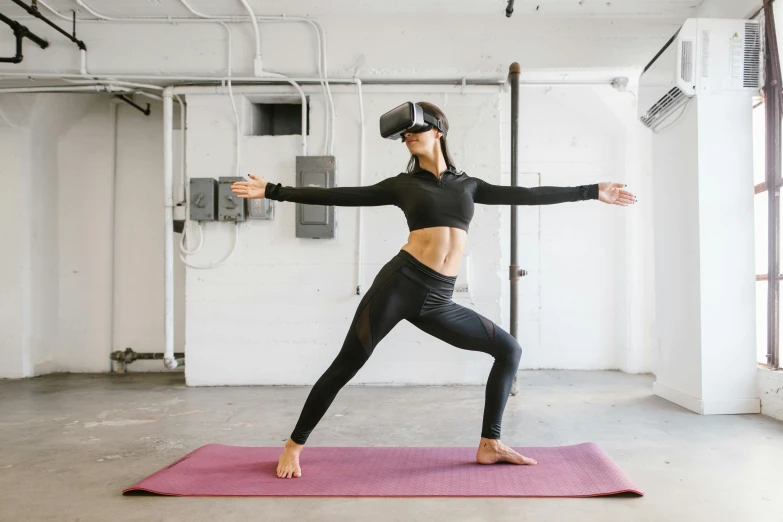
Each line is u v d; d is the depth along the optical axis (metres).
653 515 1.73
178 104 4.82
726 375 3.19
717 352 3.19
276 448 2.52
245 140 4.33
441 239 2.09
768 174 3.20
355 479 2.06
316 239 4.28
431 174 2.17
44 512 1.78
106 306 5.01
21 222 4.72
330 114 4.30
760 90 3.24
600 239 5.10
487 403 2.25
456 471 2.15
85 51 4.19
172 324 4.46
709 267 3.20
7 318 4.71
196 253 4.30
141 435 2.81
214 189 4.27
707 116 3.23
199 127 4.34
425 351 4.21
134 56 4.20
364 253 4.27
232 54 4.20
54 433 2.86
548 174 5.09
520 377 4.57
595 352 5.07
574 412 3.25
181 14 4.15
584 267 5.10
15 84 4.43
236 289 4.29
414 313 2.11
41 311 4.87
